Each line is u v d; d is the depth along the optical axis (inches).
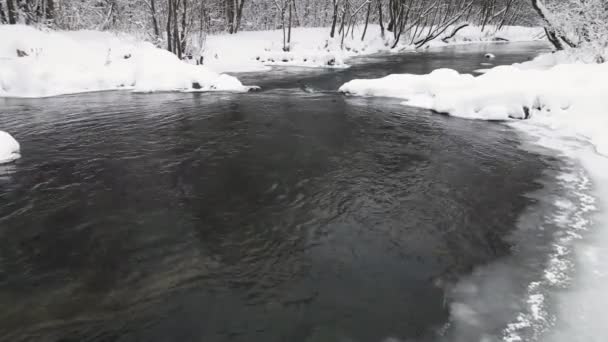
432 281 174.4
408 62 1061.1
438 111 506.0
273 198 257.4
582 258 187.9
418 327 146.6
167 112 507.5
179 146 365.1
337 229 219.6
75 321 149.6
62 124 445.7
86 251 197.6
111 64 715.4
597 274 175.0
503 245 202.2
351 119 470.3
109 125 441.1
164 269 182.9
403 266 185.8
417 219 230.7
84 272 180.7
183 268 183.8
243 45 1243.8
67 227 221.1
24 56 650.2
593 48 601.3
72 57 698.2
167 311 155.4
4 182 284.5
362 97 616.1
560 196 258.5
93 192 267.6
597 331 141.4
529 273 178.1
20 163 323.3
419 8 1658.5
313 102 575.8
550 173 299.4
